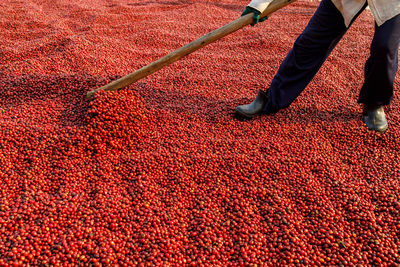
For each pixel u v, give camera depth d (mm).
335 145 2967
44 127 2805
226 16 6141
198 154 2773
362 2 2535
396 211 2281
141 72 2938
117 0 6969
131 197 2395
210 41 2801
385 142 2971
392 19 2498
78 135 2719
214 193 2445
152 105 3369
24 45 4383
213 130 3119
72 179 2486
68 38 4379
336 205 2352
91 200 2332
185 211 2316
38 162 2584
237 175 2602
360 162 2801
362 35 5371
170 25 5473
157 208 2301
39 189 2396
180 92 3670
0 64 4055
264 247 2088
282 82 3047
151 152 2793
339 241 2096
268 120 3246
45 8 6254
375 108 3023
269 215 2281
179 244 2088
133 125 2945
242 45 4906
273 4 2660
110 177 2551
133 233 2143
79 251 1974
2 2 6230
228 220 2244
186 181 2551
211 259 2008
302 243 2084
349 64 4363
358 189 2461
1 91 3311
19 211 2160
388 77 2721
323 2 2701
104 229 2139
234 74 4129
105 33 5094
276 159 2742
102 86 3070
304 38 2818
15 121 2877
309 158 2770
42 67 3748
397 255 2000
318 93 3672
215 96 3654
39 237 2021
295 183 2520
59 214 2176
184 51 2846
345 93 3723
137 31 5258
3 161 2535
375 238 2111
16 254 1898
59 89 3336
